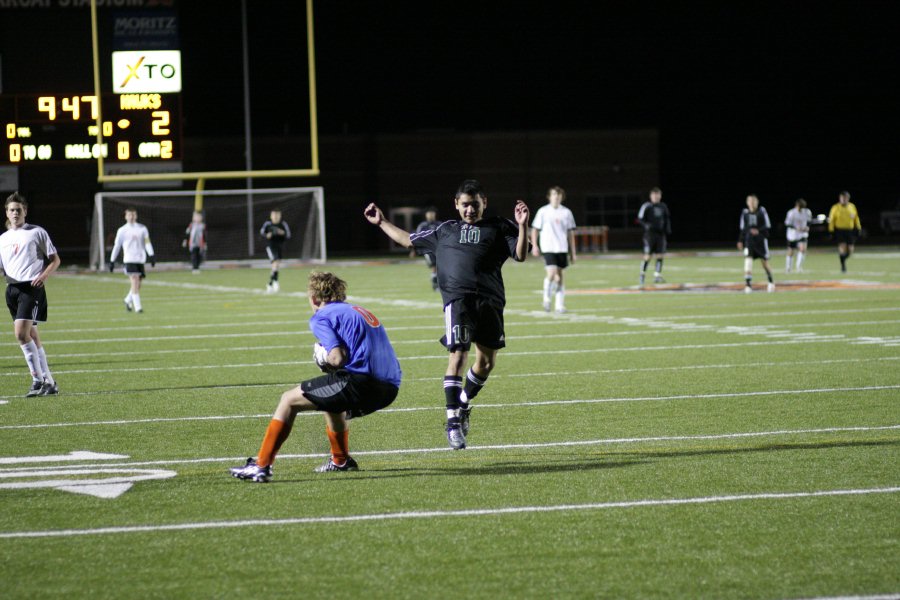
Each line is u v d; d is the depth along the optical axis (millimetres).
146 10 54594
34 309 18875
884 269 53344
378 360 12164
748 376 20000
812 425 15352
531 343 25734
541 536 10102
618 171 102875
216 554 9664
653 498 11422
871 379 19391
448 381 13500
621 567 9195
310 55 55906
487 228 14047
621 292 41031
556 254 33031
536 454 13766
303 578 8984
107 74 56969
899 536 9984
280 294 44219
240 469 12312
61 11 56656
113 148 53969
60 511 11148
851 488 11719
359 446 14445
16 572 9219
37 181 68125
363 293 42750
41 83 56688
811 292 39188
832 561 9297
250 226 78562
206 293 45250
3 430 15789
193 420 16531
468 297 13773
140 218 88125
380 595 8578
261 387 19781
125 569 9273
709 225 105375
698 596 8500
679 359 22516
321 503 11352
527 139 102250
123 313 35938
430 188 102000
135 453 14125
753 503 11164
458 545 9836
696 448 13922
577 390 18812
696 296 38406
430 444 14516
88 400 18500
